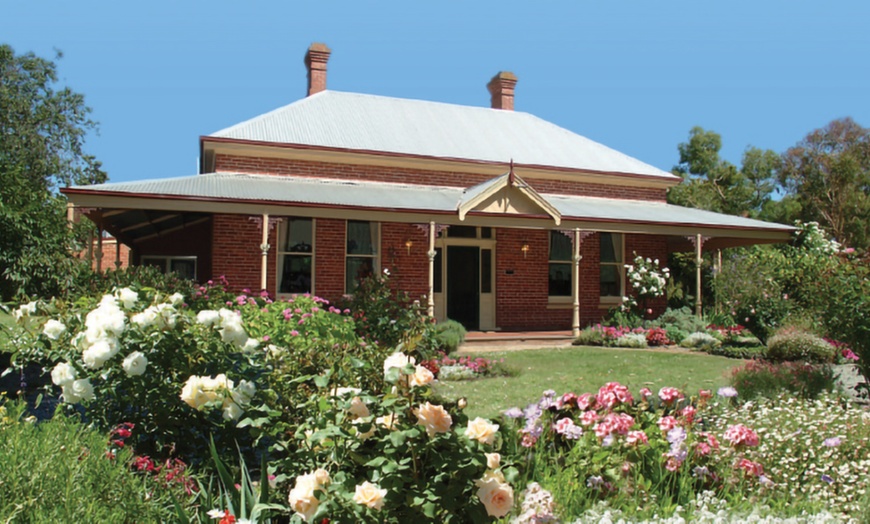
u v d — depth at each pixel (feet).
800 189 173.88
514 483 13.60
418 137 68.54
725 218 67.97
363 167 63.10
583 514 13.25
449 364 41.32
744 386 28.94
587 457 15.23
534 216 56.54
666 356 48.16
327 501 10.48
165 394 16.10
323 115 68.18
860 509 13.99
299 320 34.09
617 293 68.59
